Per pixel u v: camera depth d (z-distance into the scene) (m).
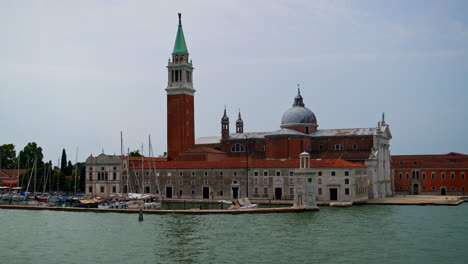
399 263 93.69
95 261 96.12
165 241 112.06
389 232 121.19
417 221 137.62
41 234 121.00
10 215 152.25
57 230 125.94
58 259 97.75
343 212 157.12
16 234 121.12
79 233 121.75
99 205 164.38
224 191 199.00
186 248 105.31
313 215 149.38
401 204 185.50
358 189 187.12
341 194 181.75
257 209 153.62
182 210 152.62
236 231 122.69
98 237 116.88
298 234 118.88
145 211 154.12
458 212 158.25
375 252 101.38
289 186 189.00
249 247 105.81
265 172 192.62
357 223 134.25
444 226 129.38
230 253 100.88
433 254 99.75
